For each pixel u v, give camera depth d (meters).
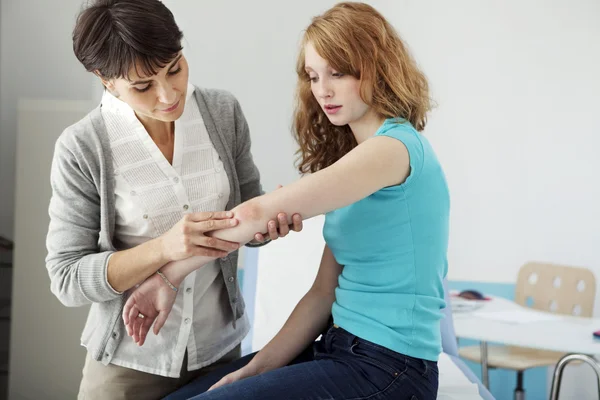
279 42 3.37
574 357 2.12
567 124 3.49
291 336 1.43
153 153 1.44
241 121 1.61
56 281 1.39
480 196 3.53
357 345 1.27
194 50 3.36
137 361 1.48
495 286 3.53
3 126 3.36
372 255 1.27
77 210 1.42
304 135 1.50
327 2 3.36
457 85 3.49
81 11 1.27
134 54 1.22
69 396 3.12
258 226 1.22
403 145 1.22
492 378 3.51
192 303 1.48
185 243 1.25
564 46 3.47
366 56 1.28
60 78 3.37
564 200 3.52
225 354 1.59
